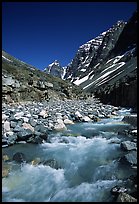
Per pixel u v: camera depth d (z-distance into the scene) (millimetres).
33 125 16016
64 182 8477
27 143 13117
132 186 7586
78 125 20000
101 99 62938
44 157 10875
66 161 10422
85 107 33656
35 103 35062
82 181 8516
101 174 8953
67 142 13648
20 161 10242
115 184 8062
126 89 42875
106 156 10922
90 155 11148
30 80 42969
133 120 20469
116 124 20578
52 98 47500
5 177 8688
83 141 13859
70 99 57031
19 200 7363
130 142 12109
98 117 25250
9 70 47500
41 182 8461
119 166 9594
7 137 12836
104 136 15266
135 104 37688
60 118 21156
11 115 18594
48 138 14391
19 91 35469
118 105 45406
